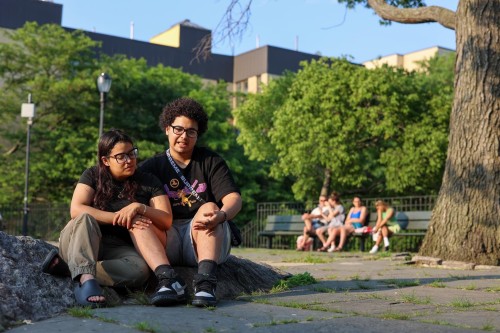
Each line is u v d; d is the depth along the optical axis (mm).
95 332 3119
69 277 4047
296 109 20219
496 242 8234
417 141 19500
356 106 19781
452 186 8672
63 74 27641
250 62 44781
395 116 19422
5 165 26359
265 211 19828
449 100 20281
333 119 19609
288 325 3273
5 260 3879
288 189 31734
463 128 8664
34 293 3730
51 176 25922
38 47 27359
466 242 8359
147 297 4070
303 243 15555
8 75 27969
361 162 20391
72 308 3746
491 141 8445
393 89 19719
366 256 10758
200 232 4180
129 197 4203
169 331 3078
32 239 4227
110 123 27906
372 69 20438
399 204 15750
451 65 33781
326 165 19766
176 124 4461
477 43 8648
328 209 15336
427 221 13867
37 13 38031
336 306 4047
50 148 26672
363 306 4055
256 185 30000
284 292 4809
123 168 4168
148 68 33719
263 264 5434
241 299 4395
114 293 4062
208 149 4629
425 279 6230
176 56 43562
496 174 8391
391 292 4965
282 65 44062
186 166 4547
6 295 3576
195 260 4340
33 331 3203
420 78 28219
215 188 4477
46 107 27469
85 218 3951
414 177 19438
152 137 28938
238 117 23500
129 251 4168
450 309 3951
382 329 3156
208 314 3631
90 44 27875
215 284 4004
